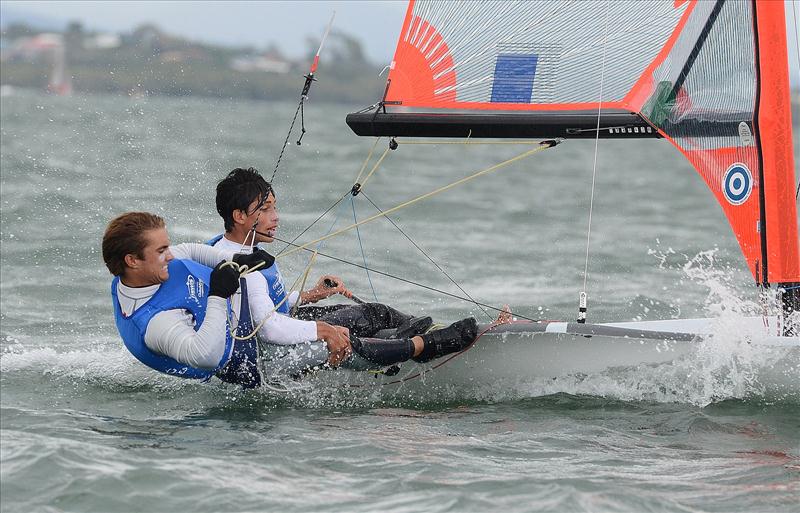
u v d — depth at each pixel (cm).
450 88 1708
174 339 1512
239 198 1652
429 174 6384
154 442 1388
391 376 1683
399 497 1203
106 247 1510
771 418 1532
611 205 4694
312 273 2628
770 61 1546
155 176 4712
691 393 1622
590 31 1644
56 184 4253
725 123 1588
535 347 1639
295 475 1273
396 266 2839
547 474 1283
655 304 2428
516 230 3684
